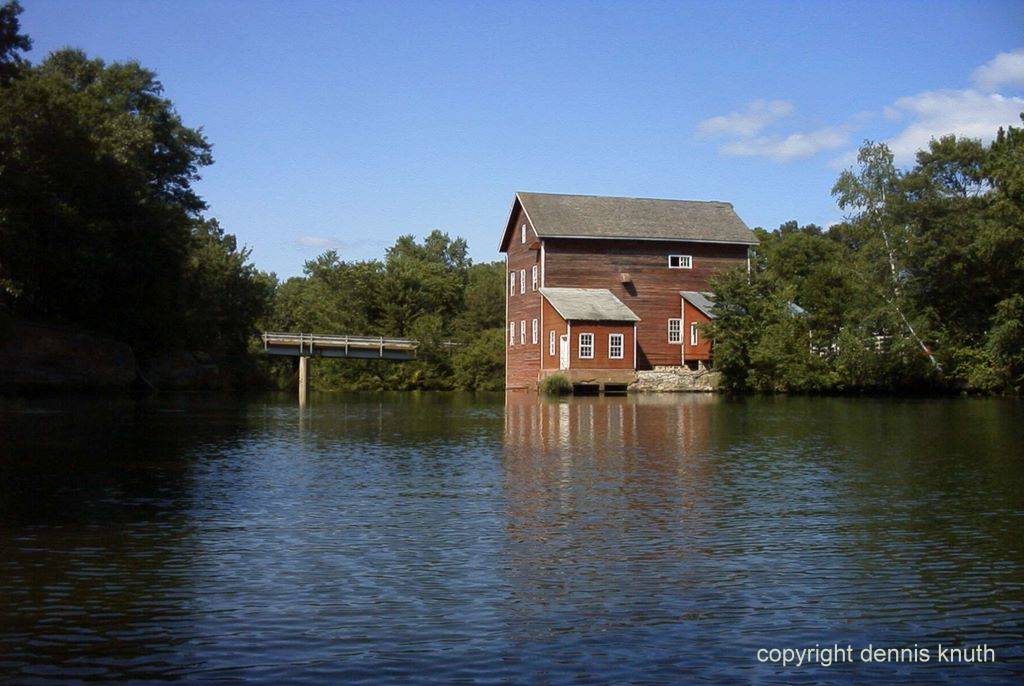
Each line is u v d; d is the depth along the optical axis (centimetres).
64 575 904
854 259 5762
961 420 2975
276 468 1681
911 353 5306
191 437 2281
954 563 960
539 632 743
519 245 6694
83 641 718
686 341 6375
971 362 5144
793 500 1327
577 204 6500
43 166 4512
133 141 5416
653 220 6494
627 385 5819
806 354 5469
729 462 1783
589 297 6128
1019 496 1361
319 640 723
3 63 4203
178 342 6031
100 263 4725
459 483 1494
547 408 3844
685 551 1010
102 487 1432
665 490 1420
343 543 1044
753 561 966
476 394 5991
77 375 4841
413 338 7944
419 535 1086
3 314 4478
